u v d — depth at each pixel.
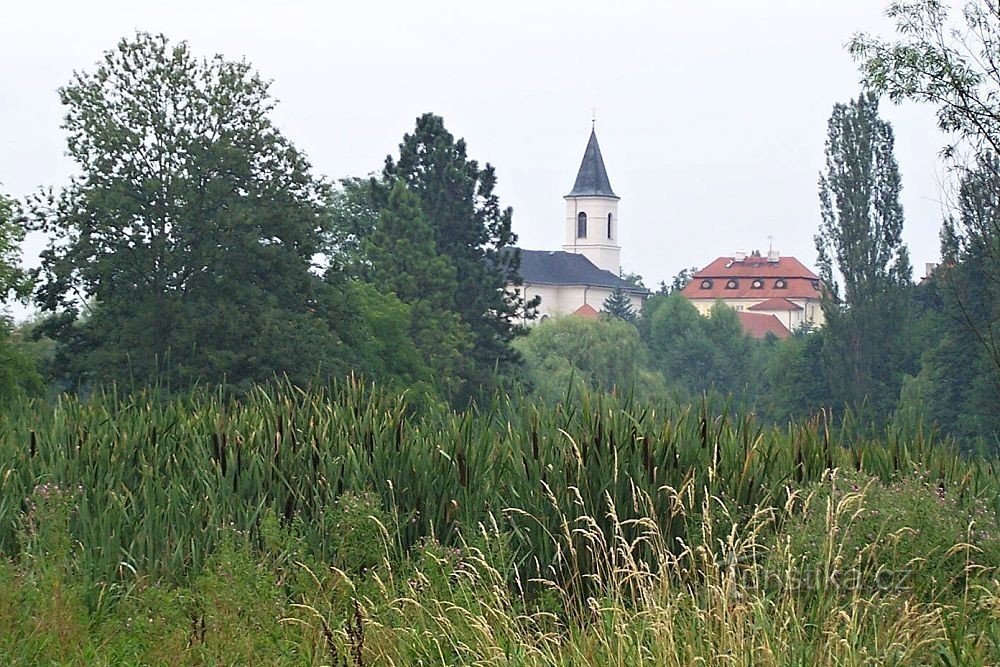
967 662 12.02
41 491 17.97
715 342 194.62
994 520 16.66
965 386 69.81
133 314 79.88
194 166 82.88
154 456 19.62
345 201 144.38
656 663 12.22
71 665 13.78
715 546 15.95
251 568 15.33
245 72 87.56
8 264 73.81
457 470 17.81
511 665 12.99
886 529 14.70
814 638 12.38
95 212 80.88
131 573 16.97
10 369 68.19
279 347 77.31
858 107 117.94
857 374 112.19
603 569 16.12
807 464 18.34
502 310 114.44
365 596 14.79
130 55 85.31
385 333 94.31
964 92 27.47
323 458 18.47
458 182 116.94
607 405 18.83
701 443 17.89
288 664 13.88
